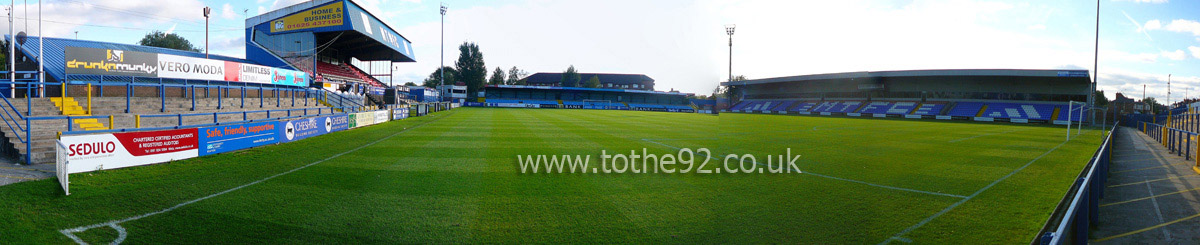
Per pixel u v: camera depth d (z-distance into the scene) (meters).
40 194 8.05
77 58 20.25
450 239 5.94
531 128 24.56
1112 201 9.21
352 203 7.57
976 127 35.72
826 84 69.94
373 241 5.86
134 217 6.81
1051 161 14.53
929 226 6.78
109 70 21.19
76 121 14.53
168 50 37.06
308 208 7.27
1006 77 55.62
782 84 75.94
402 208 7.29
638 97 78.06
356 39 51.72
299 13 45.44
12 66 19.98
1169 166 14.35
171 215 6.91
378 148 14.65
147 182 9.13
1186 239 6.73
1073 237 5.06
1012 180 10.65
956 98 58.69
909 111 58.06
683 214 7.00
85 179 9.36
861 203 7.93
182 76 23.81
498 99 80.75
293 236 6.02
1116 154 18.02
